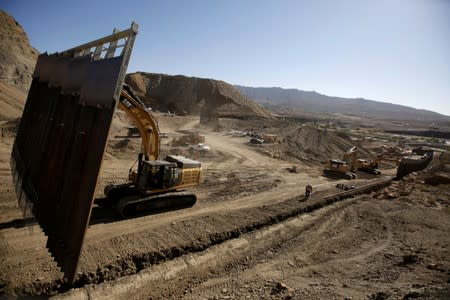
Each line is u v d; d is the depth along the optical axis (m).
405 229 14.05
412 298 6.67
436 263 9.91
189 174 14.59
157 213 13.41
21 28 65.62
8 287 7.37
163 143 35.47
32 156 8.54
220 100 97.44
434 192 21.78
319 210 16.83
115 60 6.04
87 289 7.97
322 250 11.70
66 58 8.12
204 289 8.62
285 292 8.11
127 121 48.91
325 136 51.97
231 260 10.52
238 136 50.41
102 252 9.31
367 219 15.55
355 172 31.69
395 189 22.75
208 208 14.91
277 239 12.59
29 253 8.81
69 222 6.16
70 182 6.53
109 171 20.12
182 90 99.44
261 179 22.97
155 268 9.42
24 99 43.72
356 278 9.11
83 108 6.82
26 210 8.36
